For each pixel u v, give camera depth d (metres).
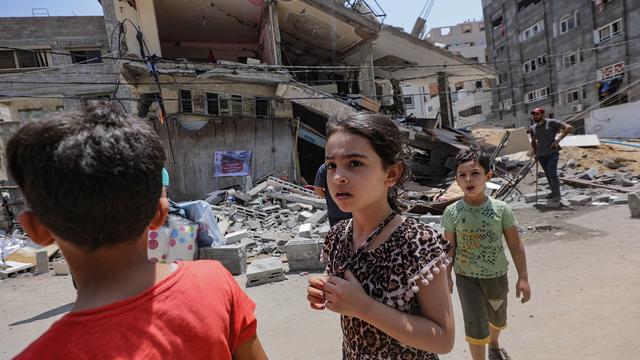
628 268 4.20
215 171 13.86
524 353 2.82
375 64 20.06
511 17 35.69
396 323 1.08
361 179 1.17
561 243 5.49
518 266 2.40
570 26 29.14
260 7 15.46
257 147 14.49
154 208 0.85
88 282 0.81
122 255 0.82
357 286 1.10
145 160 0.80
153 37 13.95
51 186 0.71
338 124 1.23
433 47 17.94
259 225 9.56
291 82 13.88
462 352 2.96
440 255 1.17
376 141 1.18
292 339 3.42
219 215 10.09
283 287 4.83
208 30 18.02
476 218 2.41
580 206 7.99
